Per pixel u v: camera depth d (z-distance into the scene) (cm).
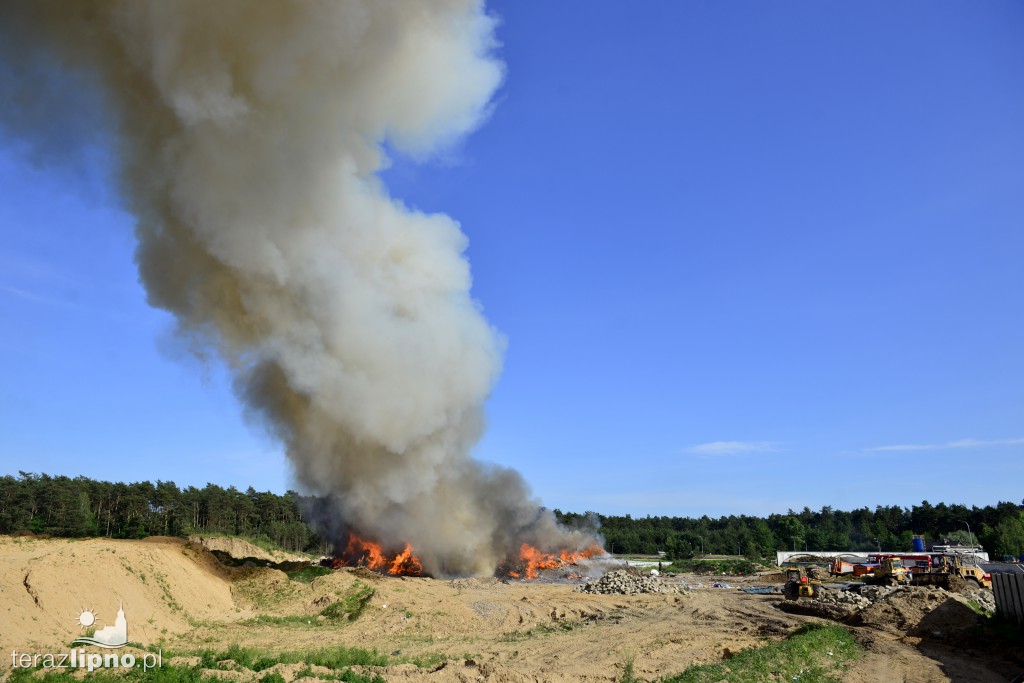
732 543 12238
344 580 3928
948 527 12388
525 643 3055
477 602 4022
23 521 6538
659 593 5300
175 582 3198
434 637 3167
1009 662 2689
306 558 6194
